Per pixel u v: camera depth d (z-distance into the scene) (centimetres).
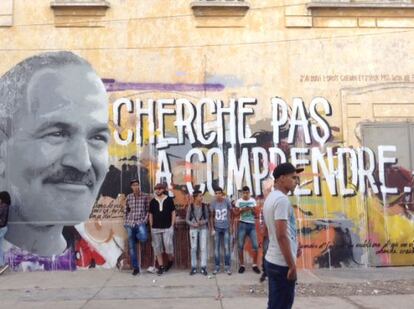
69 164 1084
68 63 1109
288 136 1117
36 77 1100
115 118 1106
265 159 1110
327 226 1093
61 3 1108
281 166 495
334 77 1130
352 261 1088
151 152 1103
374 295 820
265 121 1119
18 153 1084
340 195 1105
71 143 1091
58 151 1085
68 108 1097
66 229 1074
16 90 1097
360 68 1134
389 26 1144
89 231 1077
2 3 1116
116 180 1093
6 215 1041
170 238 1038
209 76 1124
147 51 1123
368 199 1106
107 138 1101
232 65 1129
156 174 1098
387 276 990
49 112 1092
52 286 912
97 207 1084
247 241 1079
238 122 1116
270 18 1140
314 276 995
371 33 1143
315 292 849
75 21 1119
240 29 1136
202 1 1135
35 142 1085
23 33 1110
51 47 1111
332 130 1120
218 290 867
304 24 1136
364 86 1130
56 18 1116
